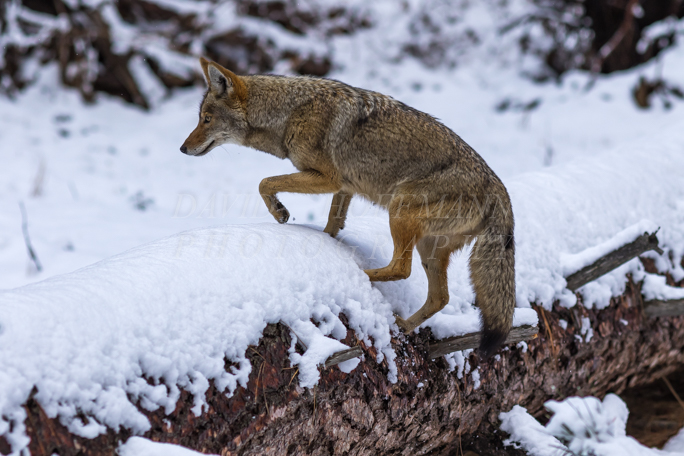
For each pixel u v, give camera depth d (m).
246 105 7.37
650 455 6.85
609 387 8.90
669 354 9.30
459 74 29.98
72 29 23.14
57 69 24.34
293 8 28.47
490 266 6.40
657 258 8.95
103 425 4.16
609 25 29.12
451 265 7.48
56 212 14.42
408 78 28.97
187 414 4.56
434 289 6.58
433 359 6.59
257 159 21.36
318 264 5.89
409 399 6.20
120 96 25.12
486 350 6.21
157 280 4.85
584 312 7.95
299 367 5.26
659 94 25.06
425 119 6.85
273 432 5.08
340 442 5.75
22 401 3.88
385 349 6.11
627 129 23.16
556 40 29.50
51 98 23.56
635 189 9.36
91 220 13.98
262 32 26.53
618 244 7.64
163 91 25.67
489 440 7.33
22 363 3.93
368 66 29.36
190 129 23.16
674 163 10.11
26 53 24.27
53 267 11.16
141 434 4.30
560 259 8.00
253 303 5.17
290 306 5.39
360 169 6.88
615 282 8.36
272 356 5.16
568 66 29.22
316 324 5.57
